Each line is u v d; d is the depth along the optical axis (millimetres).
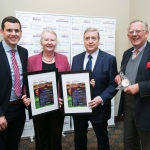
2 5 2969
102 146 1976
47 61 2004
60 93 1896
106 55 1935
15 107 1860
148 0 2984
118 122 3625
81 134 2033
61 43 3104
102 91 1922
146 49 1703
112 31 3307
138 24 1706
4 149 1867
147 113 1680
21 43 2922
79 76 1874
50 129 2096
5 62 1744
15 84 1808
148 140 1764
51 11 3197
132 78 1769
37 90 1858
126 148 2016
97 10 3441
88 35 1881
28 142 2914
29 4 3078
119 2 3547
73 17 3105
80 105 1898
